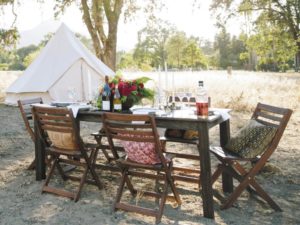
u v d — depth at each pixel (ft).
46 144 14.46
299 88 45.21
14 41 61.41
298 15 66.49
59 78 39.75
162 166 11.65
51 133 13.69
